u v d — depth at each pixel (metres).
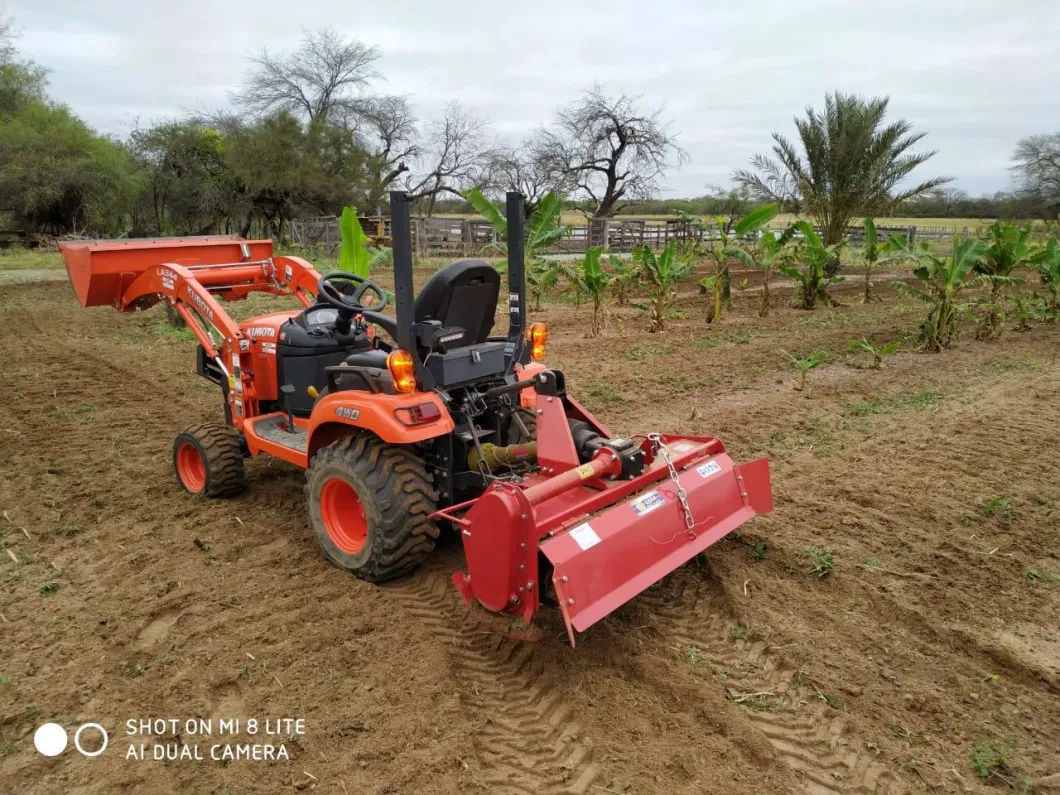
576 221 53.75
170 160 31.41
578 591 3.07
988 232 11.63
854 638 3.59
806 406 7.41
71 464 5.86
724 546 4.46
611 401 7.61
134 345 10.56
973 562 4.28
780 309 14.63
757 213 12.22
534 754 2.84
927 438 6.38
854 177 18.44
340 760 2.77
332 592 3.91
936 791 2.70
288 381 4.98
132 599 3.86
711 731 2.97
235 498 5.19
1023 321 11.91
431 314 3.83
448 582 4.02
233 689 3.19
